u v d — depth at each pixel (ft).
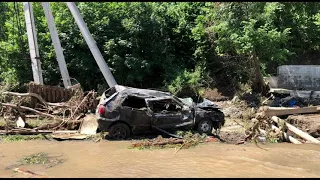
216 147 34.17
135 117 38.37
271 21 60.03
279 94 62.49
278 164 28.19
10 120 44.80
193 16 77.56
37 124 44.11
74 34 72.38
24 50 72.28
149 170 26.21
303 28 70.64
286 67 64.23
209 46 72.49
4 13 87.30
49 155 31.40
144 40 75.05
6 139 37.96
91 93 51.67
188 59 77.25
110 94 42.11
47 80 74.08
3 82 71.00
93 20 73.92
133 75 71.92
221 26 59.47
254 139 36.14
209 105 40.75
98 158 30.07
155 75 77.15
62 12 74.49
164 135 39.29
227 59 70.85
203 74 71.20
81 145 35.40
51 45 73.77
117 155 31.04
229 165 27.61
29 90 54.13
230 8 58.49
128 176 24.68
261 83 64.28
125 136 38.32
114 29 74.54
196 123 39.75
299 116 46.01
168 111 39.34
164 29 75.77
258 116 38.09
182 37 77.30
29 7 60.54
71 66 73.31
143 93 39.24
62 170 26.45
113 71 71.92
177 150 32.78
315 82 61.93
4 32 86.17
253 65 64.28
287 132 40.24
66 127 43.37
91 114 49.06
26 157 30.66
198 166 27.30
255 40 56.03
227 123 48.26
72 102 50.75
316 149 33.83
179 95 66.95
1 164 28.53
